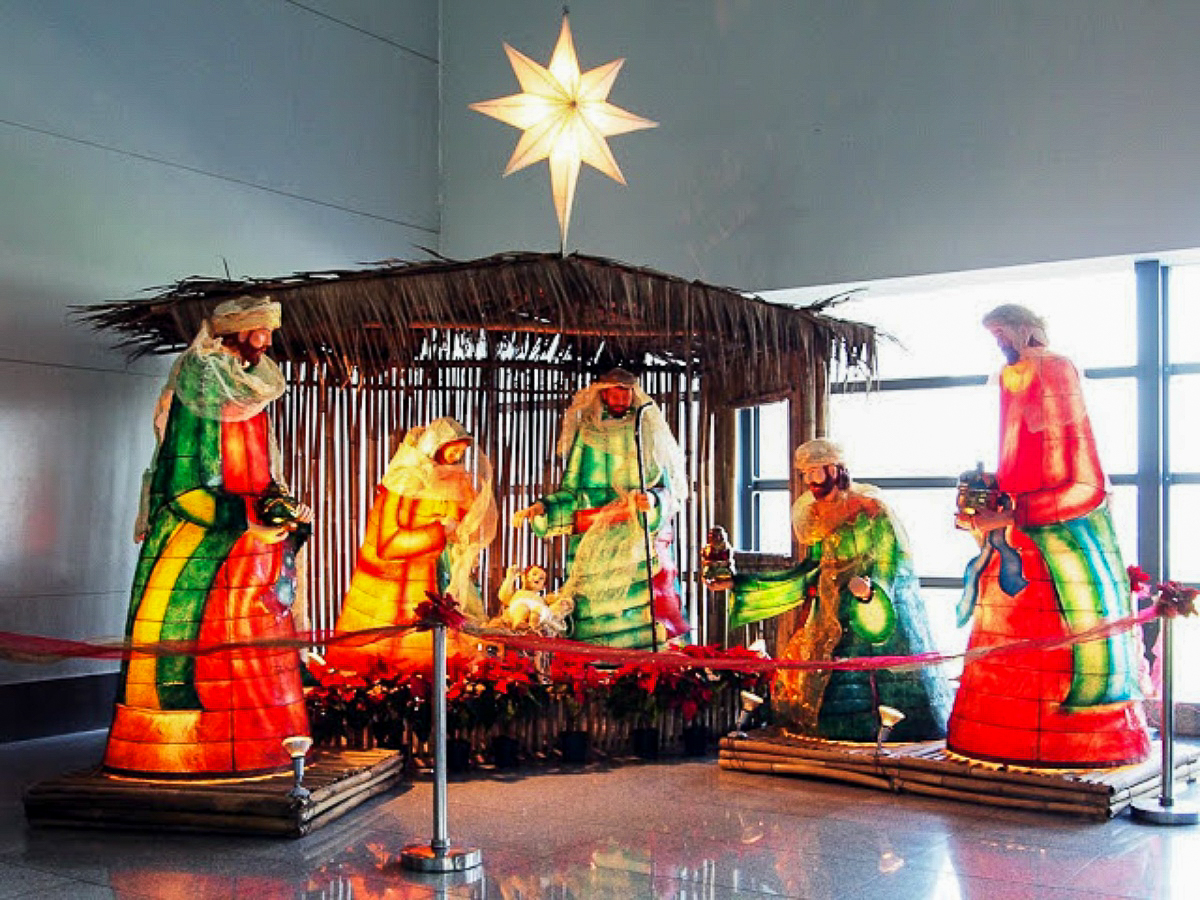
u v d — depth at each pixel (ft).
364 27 37.40
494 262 24.86
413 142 38.70
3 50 29.04
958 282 32.58
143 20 31.91
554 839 20.01
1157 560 29.86
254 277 34.19
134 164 31.55
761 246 34.01
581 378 30.50
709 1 35.12
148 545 21.43
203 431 21.31
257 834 19.95
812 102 33.53
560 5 37.42
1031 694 21.84
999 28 31.17
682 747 26.48
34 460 29.32
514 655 25.95
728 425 31.12
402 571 26.45
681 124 35.37
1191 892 17.37
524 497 29.94
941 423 34.58
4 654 20.17
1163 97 29.25
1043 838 19.89
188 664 20.89
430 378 29.19
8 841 19.81
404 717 24.41
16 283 29.12
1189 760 23.35
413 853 18.54
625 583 27.02
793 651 25.40
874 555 24.58
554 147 25.54
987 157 31.17
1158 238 29.17
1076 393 22.29
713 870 18.35
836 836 20.10
